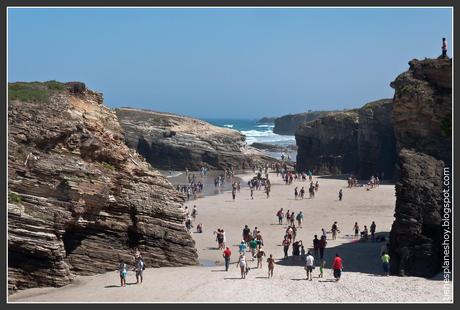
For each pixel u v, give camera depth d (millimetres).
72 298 33438
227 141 121750
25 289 35656
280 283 36438
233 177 107188
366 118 98375
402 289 34094
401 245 38250
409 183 38406
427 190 37969
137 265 37781
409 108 42750
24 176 36219
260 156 126125
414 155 40344
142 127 120562
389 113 95938
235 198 78000
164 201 42875
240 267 39062
